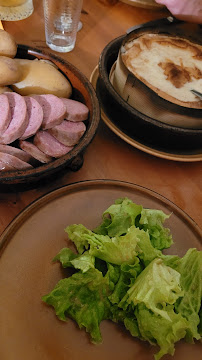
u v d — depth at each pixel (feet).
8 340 1.53
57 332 1.57
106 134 2.17
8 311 1.57
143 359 1.56
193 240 1.80
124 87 2.05
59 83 2.03
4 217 1.87
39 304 1.61
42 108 1.91
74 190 1.82
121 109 2.01
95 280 1.59
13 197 1.91
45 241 1.72
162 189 2.06
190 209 2.02
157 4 2.80
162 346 1.53
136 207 1.72
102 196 1.84
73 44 2.45
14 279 1.63
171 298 1.54
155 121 1.96
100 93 2.17
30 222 1.73
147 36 2.31
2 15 2.47
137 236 1.61
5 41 1.95
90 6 2.70
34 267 1.66
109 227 1.73
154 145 2.08
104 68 2.12
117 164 2.10
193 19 2.51
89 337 1.58
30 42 2.43
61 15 2.31
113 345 1.58
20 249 1.68
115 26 2.65
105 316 1.61
